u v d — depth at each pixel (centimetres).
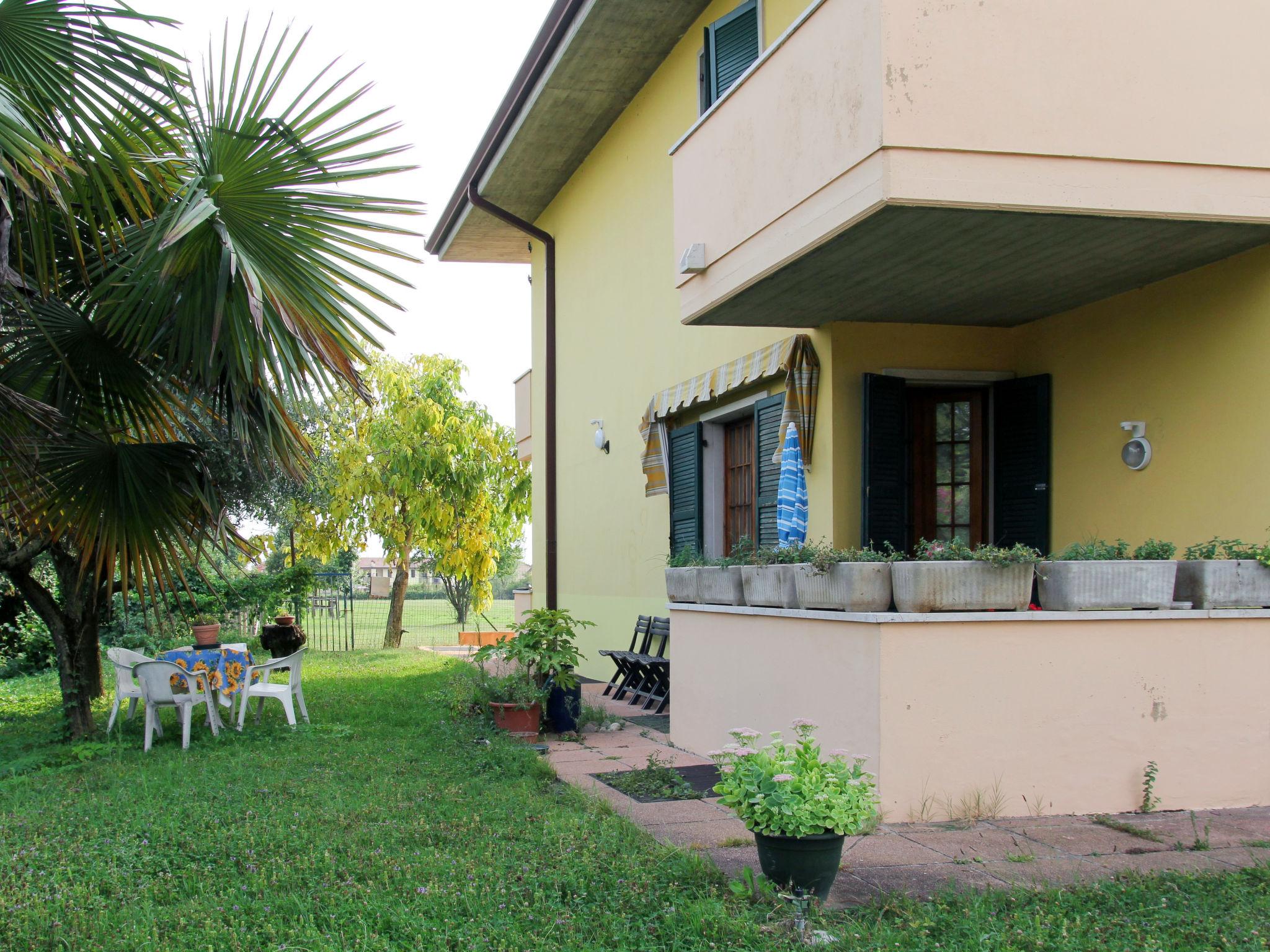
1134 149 508
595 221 1266
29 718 980
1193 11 518
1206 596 524
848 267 602
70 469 670
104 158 588
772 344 817
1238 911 349
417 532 2002
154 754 734
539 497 1525
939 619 497
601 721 830
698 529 949
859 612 515
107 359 702
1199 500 594
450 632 2656
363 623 3148
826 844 368
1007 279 626
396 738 770
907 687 493
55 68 568
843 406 739
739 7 873
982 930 333
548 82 1096
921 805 491
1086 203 504
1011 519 744
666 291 1043
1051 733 506
